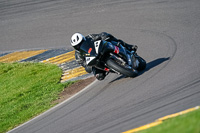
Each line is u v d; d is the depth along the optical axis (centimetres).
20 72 4619
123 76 3294
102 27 5178
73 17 5884
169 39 3966
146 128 1975
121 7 5631
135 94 2719
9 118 3425
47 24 5953
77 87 3578
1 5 7212
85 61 2989
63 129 2614
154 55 3631
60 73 4169
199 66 2828
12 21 6462
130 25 4909
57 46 5138
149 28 4575
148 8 5238
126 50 3133
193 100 2197
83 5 6216
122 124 2255
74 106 3031
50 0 6881
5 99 3925
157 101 2431
